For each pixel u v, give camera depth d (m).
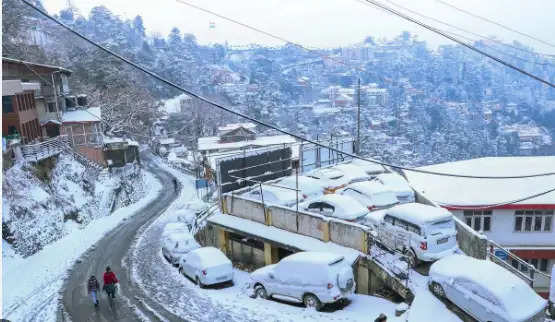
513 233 24.98
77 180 36.97
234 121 113.62
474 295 11.62
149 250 26.27
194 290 18.02
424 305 12.63
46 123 44.78
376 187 22.31
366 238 16.52
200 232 27.88
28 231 25.91
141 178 55.53
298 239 18.86
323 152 34.53
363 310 14.20
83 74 81.62
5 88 33.94
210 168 40.53
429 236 15.03
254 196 23.34
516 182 26.47
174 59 192.75
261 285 16.27
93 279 16.91
